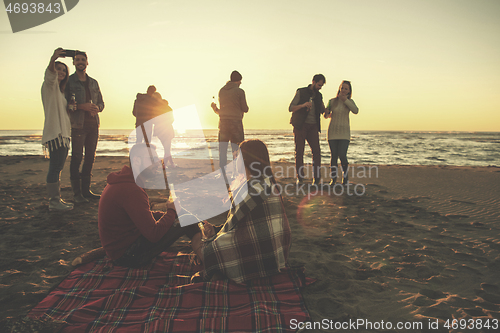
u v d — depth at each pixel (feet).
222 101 19.51
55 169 12.61
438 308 6.16
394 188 18.21
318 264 8.16
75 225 11.00
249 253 6.49
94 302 5.93
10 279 7.15
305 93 17.92
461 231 10.72
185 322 5.33
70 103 12.58
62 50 11.37
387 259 8.48
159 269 7.57
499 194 16.40
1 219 11.50
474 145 90.53
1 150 62.90
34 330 4.99
